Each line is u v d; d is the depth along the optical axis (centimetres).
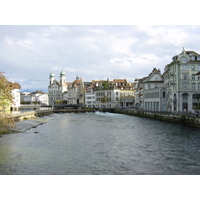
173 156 2398
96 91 14700
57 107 14400
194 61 6397
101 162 2222
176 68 6481
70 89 19138
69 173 1905
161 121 5828
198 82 6419
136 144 3033
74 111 12288
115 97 13050
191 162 2188
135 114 8281
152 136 3584
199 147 2770
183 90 6384
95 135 3844
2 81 3092
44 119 7194
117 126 5081
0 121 3412
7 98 3181
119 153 2566
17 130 4172
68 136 3750
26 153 2562
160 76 9250
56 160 2288
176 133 3781
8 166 2081
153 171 1950
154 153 2538
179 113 5569
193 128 4309
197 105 6419
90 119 7206
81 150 2720
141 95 10069
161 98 7644
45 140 3366
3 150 2684
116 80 14938
